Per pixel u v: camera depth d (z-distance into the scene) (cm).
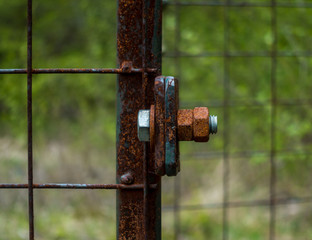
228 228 705
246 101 727
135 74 182
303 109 733
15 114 892
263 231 692
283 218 723
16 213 703
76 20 1092
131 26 181
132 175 186
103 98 1020
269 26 729
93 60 1023
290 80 747
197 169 838
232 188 774
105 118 992
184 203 770
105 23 981
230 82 803
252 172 785
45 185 184
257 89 785
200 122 166
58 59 1072
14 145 890
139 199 187
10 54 970
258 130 785
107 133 945
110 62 1003
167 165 162
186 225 719
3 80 895
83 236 658
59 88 1005
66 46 1124
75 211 727
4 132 945
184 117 167
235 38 764
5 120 909
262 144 781
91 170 824
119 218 188
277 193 749
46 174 805
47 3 1029
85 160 848
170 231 702
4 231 645
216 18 800
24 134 884
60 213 720
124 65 181
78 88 1010
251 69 782
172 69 807
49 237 647
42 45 1080
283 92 750
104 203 761
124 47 181
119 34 182
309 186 748
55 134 960
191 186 818
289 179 765
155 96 163
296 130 701
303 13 709
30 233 185
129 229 188
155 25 180
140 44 182
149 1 179
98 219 714
